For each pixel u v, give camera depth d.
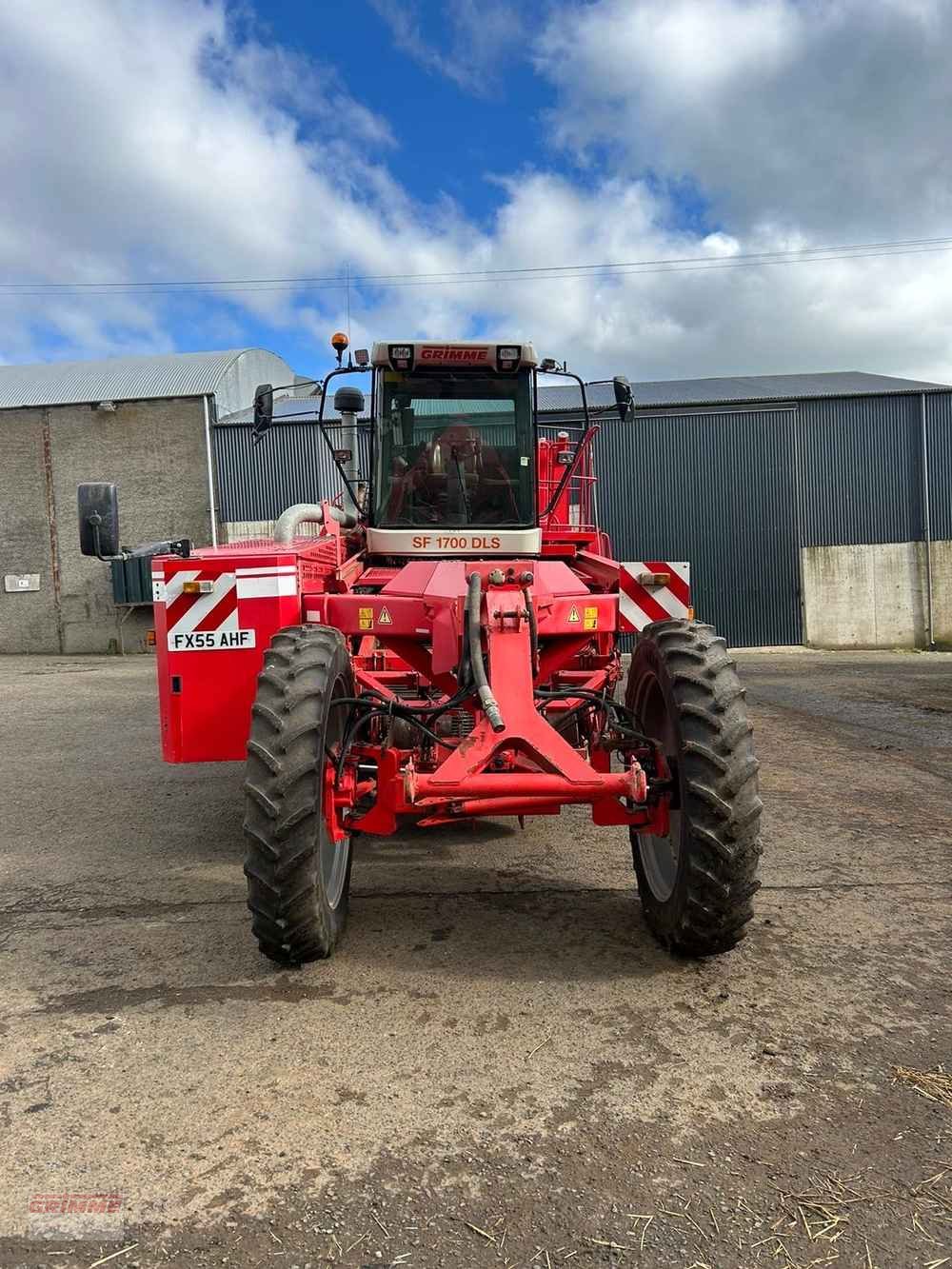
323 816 3.28
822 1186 2.18
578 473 7.31
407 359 5.47
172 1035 2.96
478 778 3.12
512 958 3.51
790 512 19.70
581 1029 2.95
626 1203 2.13
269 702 3.20
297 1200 2.16
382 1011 3.09
